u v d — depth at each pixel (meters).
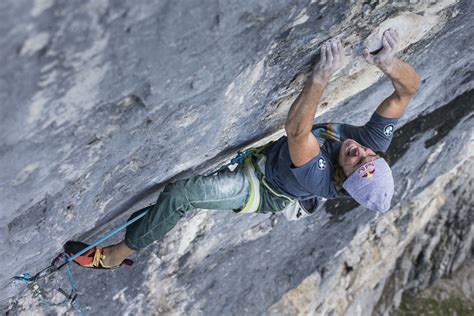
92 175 3.02
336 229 7.41
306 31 2.90
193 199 3.45
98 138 2.66
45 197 2.94
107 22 2.02
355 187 3.11
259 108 3.59
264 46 2.79
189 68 2.52
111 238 4.48
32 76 2.03
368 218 7.74
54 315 4.64
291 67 3.23
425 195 8.66
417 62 4.34
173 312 6.09
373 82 4.24
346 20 3.00
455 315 11.02
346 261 8.36
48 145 2.43
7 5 1.77
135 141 2.90
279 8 2.53
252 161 3.54
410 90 3.43
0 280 3.42
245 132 3.89
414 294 11.16
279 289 7.35
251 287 6.94
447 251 11.01
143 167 3.37
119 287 5.25
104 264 3.68
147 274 5.46
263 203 3.56
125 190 3.62
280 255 6.97
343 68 3.66
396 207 8.34
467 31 4.25
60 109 2.26
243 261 6.51
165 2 2.11
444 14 3.63
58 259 3.64
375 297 10.22
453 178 9.24
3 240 3.00
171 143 3.25
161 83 2.50
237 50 2.64
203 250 5.77
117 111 2.53
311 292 7.85
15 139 2.25
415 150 6.85
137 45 2.20
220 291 6.54
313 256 7.55
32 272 3.77
